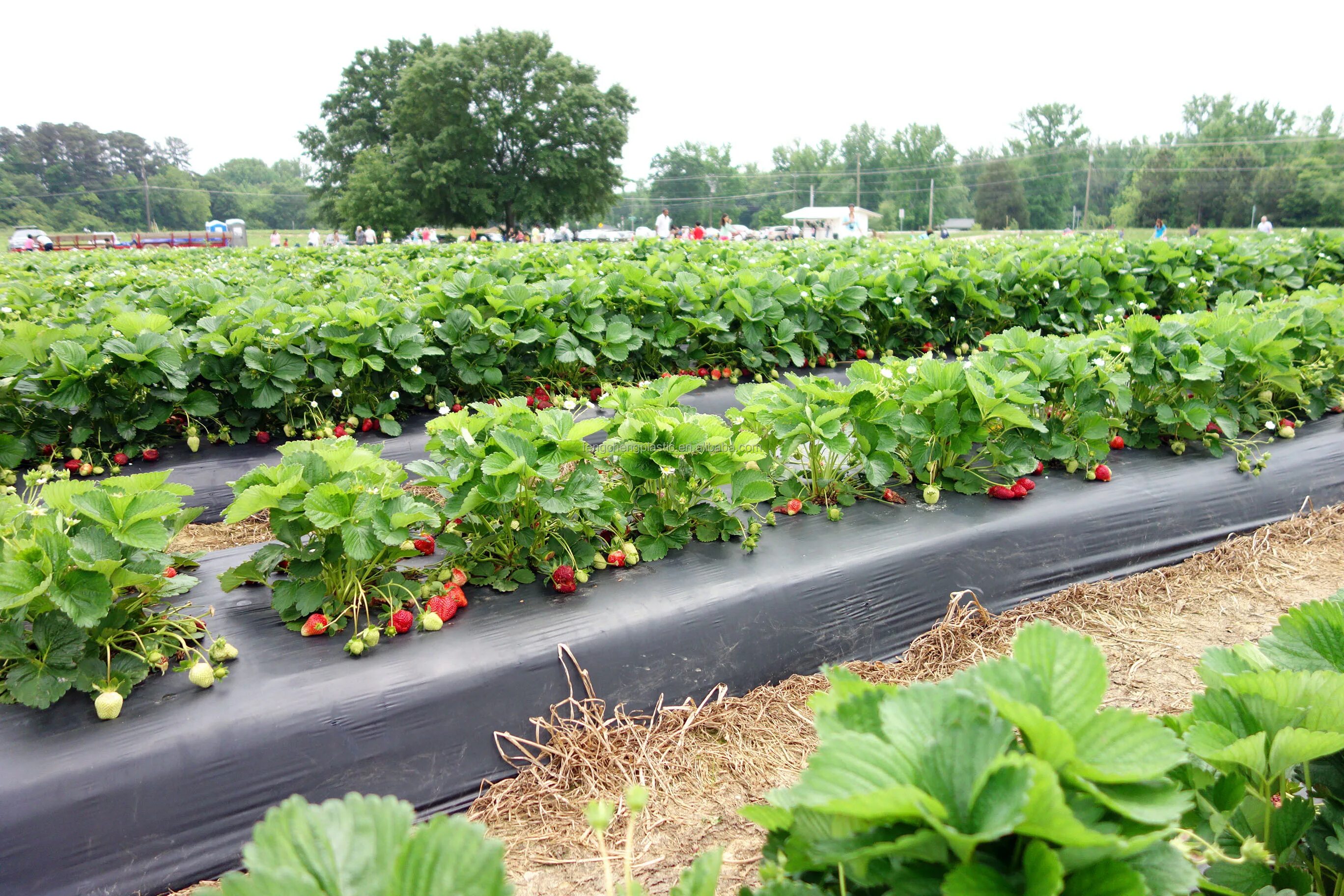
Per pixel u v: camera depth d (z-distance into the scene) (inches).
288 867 43.8
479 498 141.1
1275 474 223.0
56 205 4111.7
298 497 133.0
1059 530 188.7
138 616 131.3
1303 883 64.2
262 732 117.9
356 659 131.0
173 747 113.4
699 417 164.2
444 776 125.6
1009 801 43.2
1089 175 3390.7
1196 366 214.4
